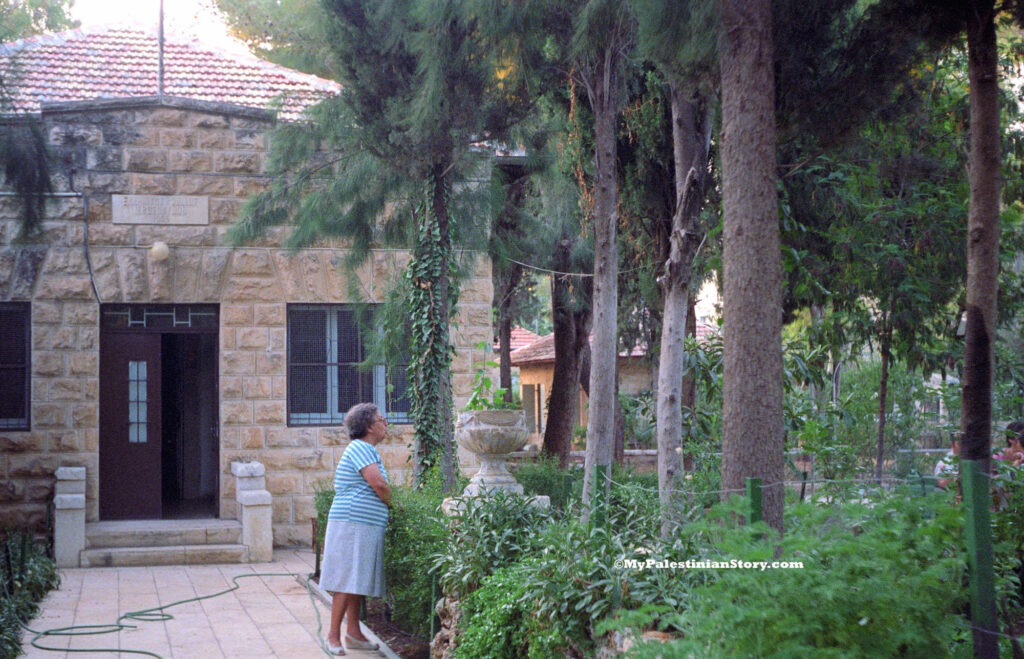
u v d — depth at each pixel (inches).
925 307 365.7
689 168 317.7
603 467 239.0
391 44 396.8
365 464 300.5
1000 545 164.9
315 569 437.1
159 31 552.1
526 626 215.0
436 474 405.4
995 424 396.5
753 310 196.2
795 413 394.6
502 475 297.9
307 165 469.4
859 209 370.6
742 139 201.3
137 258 539.5
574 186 485.1
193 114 550.9
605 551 198.4
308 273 560.1
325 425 564.1
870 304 398.9
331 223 458.0
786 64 263.3
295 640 331.0
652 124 420.2
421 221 449.1
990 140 226.8
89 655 311.6
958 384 422.9
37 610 374.3
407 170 426.6
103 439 546.0
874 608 134.7
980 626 141.8
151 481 550.0
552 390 711.7
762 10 203.5
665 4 237.6
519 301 940.6
